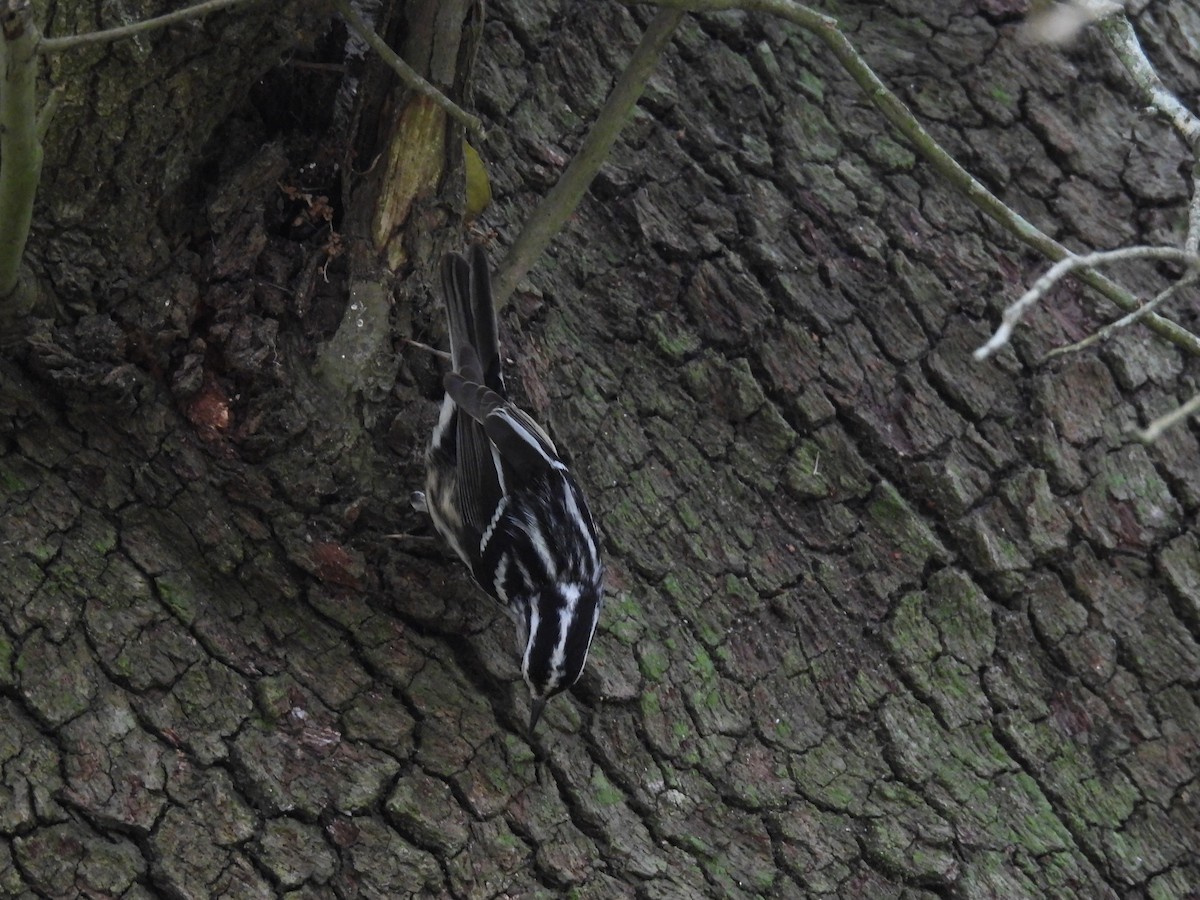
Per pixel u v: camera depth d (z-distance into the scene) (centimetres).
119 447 397
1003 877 438
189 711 381
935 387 496
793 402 483
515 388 457
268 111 429
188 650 387
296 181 428
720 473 472
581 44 518
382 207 419
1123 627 484
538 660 410
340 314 416
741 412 480
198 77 380
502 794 404
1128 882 449
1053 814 453
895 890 430
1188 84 570
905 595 470
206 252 404
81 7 362
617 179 498
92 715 370
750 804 429
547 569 419
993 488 487
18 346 387
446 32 417
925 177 527
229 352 399
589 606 421
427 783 397
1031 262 524
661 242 493
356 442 412
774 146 520
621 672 433
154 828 363
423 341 440
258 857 371
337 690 400
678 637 446
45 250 384
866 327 500
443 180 424
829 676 455
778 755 439
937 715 458
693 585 455
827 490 477
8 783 355
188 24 369
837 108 532
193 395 401
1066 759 463
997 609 477
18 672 367
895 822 438
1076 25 555
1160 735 474
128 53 366
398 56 409
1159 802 464
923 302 507
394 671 410
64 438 393
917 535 476
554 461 432
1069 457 496
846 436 484
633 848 412
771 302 495
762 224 505
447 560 436
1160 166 550
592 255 489
